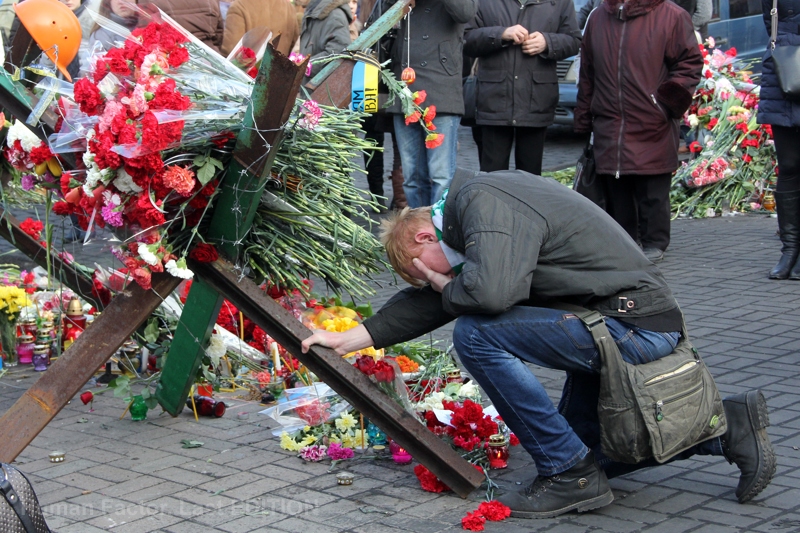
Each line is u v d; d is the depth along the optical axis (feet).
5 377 16.40
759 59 40.68
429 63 22.35
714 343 17.30
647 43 22.59
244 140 9.96
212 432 13.66
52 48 10.16
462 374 15.70
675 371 10.40
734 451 10.76
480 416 12.28
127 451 12.92
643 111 22.81
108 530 10.48
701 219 30.09
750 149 30.63
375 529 10.44
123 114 9.47
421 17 22.33
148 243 9.98
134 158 9.47
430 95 22.38
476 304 10.17
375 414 11.28
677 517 10.59
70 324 17.07
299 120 10.34
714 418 10.56
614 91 23.02
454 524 10.56
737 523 10.37
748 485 10.71
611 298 10.57
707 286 21.57
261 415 14.38
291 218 11.37
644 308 10.54
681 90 22.38
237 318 16.14
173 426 13.92
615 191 24.48
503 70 24.63
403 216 11.04
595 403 11.53
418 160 23.29
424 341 17.63
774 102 21.06
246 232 10.66
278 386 14.97
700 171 30.27
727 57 31.53
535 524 10.54
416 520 10.66
